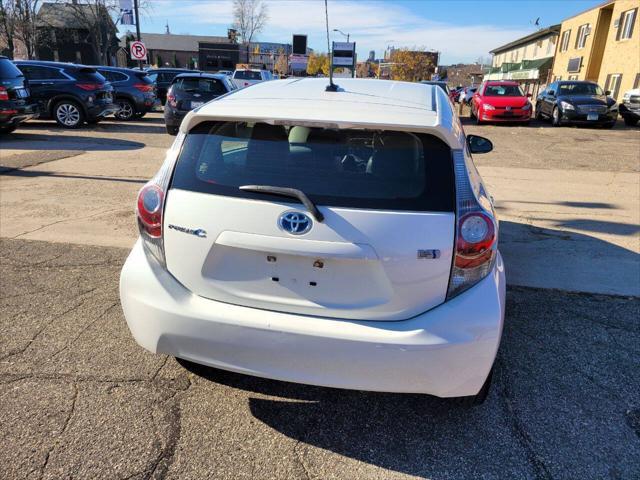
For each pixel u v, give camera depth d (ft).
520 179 28.84
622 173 31.14
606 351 10.86
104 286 13.24
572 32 116.47
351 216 7.17
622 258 16.40
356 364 7.27
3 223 18.21
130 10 77.87
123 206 20.80
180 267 7.97
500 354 10.64
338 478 7.52
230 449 7.98
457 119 9.89
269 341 7.45
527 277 14.76
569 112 59.62
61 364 9.82
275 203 7.40
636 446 8.18
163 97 71.92
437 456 7.96
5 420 8.30
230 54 193.16
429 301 7.32
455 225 7.24
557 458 7.93
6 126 37.22
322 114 7.59
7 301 12.25
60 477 7.29
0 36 112.78
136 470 7.48
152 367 9.86
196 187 7.86
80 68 46.47
